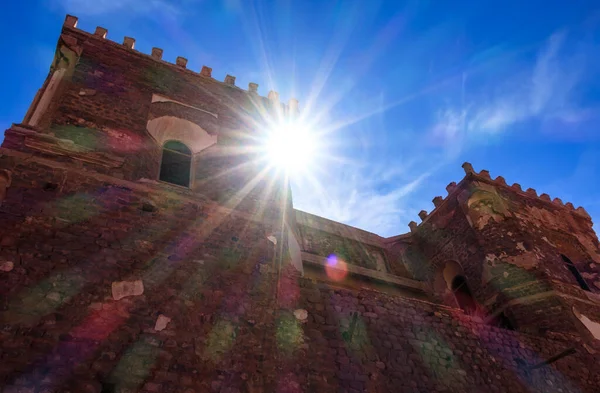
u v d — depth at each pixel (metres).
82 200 7.64
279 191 11.09
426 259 18.23
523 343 11.05
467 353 9.80
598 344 12.40
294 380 7.00
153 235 7.86
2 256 6.16
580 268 16.03
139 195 8.46
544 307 13.20
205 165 10.68
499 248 15.39
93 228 7.31
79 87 10.15
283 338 7.57
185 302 7.08
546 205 18.58
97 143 8.95
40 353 5.39
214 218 9.06
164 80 12.16
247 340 7.11
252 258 8.67
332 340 8.15
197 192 9.68
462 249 16.73
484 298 15.14
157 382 5.82
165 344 6.31
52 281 6.23
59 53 10.99
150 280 7.08
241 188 10.48
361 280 13.30
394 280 13.75
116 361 5.77
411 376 8.45
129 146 9.49
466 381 9.09
